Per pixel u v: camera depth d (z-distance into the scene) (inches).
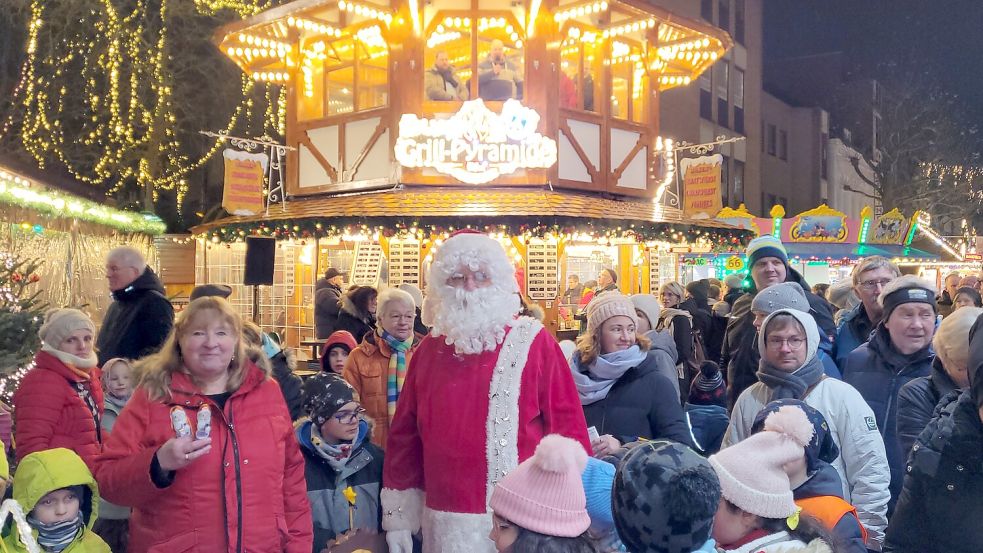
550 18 519.2
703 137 1054.4
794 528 90.0
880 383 165.8
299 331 609.9
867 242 750.5
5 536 121.3
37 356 185.8
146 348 225.1
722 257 699.4
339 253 599.2
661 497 77.0
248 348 136.6
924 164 1430.9
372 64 542.3
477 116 504.7
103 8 826.8
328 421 148.9
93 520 131.3
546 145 510.3
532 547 83.4
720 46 602.9
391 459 138.9
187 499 124.7
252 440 129.4
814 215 735.1
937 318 197.6
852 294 300.0
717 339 317.7
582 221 465.4
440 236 483.2
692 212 540.4
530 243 553.6
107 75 850.8
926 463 113.0
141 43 851.4
